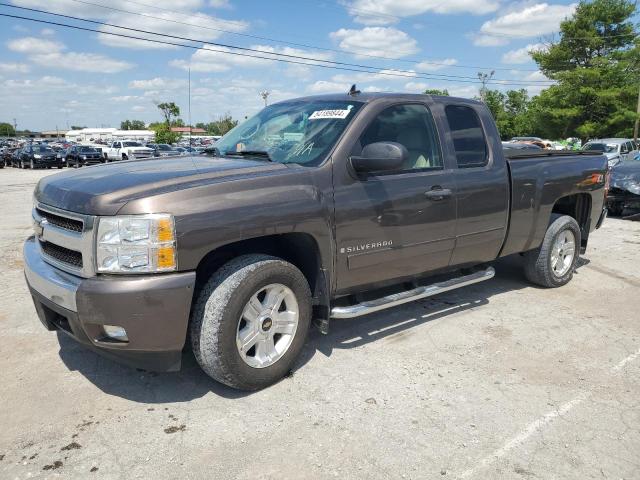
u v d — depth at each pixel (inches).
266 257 131.6
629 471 106.0
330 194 139.9
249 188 126.0
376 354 157.6
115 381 139.6
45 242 135.0
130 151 1430.9
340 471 105.0
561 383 141.6
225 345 123.6
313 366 149.2
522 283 233.5
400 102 162.4
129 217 113.0
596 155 238.2
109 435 116.1
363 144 148.7
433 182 163.2
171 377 142.1
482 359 155.4
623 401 132.6
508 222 192.4
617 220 417.1
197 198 118.4
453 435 117.2
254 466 106.3
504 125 2465.6
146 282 112.8
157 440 114.4
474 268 196.4
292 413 125.3
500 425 121.3
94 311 113.4
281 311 138.3
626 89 1571.1
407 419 123.3
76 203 120.0
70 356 153.6
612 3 1657.2
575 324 184.5
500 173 185.3
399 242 156.6
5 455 109.0
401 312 193.8
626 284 233.8
